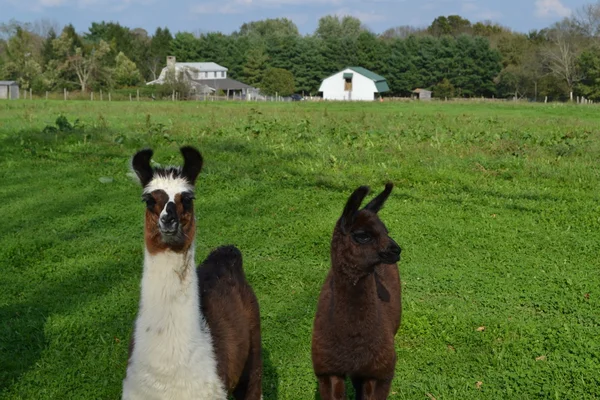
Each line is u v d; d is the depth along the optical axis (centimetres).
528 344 615
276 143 1759
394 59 8725
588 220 1027
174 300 353
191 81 6906
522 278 790
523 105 4806
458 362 588
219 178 1313
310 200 1157
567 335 630
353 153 1567
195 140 1802
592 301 721
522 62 7738
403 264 841
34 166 1440
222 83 8544
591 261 858
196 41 9556
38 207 1110
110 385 546
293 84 8475
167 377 352
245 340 418
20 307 698
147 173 363
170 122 2233
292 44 9119
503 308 705
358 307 435
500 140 1780
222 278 432
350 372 447
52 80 6969
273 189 1231
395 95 9056
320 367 454
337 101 5978
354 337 437
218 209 1102
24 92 6438
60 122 1939
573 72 7075
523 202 1138
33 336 630
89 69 7125
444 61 8306
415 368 580
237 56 9481
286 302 718
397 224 1009
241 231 983
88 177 1333
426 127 2208
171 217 337
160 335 351
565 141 1708
